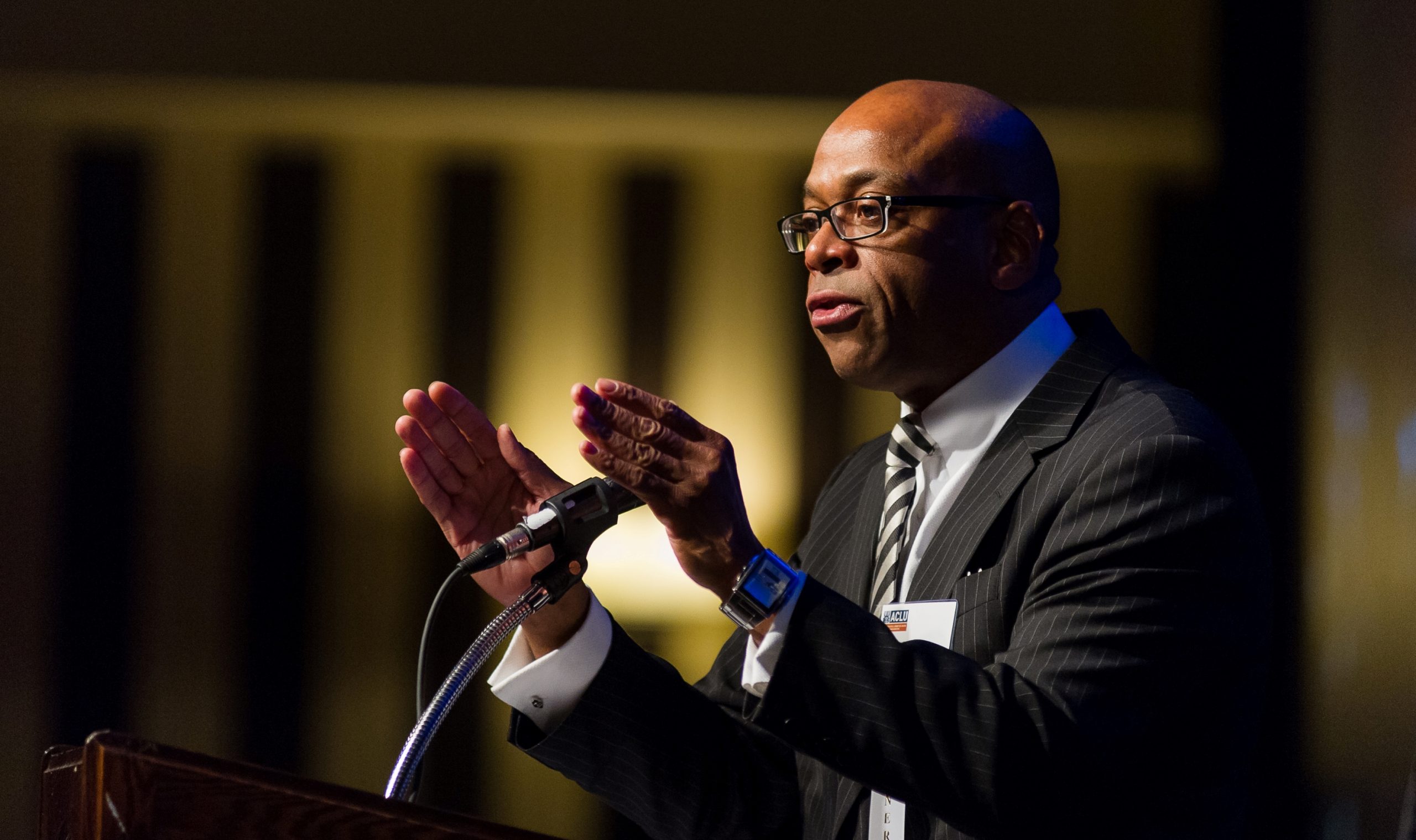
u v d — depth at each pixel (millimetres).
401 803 3260
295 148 20031
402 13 18578
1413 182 16422
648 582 18547
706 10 18453
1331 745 16188
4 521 19547
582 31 18453
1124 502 4715
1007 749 4195
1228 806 4723
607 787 5508
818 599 4434
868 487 6023
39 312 19750
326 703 19406
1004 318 5391
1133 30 18109
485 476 5293
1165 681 4461
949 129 5336
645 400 4371
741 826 5641
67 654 19422
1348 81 16875
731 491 4375
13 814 18969
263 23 18625
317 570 19641
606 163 20016
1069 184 19109
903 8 18297
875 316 5281
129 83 18734
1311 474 17141
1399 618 16266
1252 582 4734
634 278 19938
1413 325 16500
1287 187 17484
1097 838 4258
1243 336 17781
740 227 19922
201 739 19344
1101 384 5227
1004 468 5145
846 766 4336
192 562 19609
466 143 20062
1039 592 4750
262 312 19906
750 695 4523
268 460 19766
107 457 19703
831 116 18766
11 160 19766
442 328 19938
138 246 19859
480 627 19516
